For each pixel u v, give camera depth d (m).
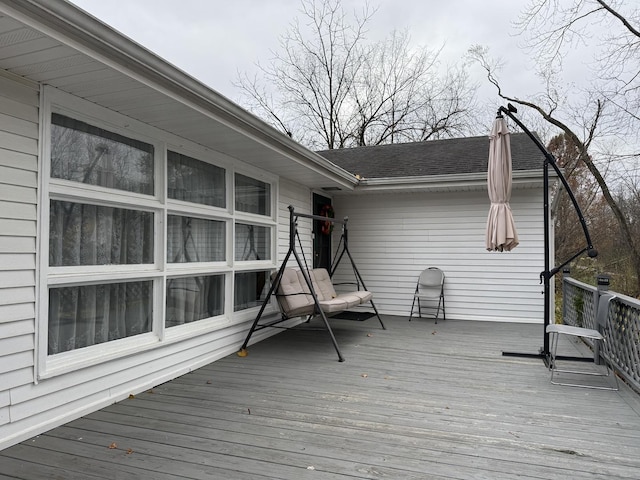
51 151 2.78
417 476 2.12
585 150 11.57
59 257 2.85
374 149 9.82
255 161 5.04
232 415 2.93
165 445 2.46
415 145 9.59
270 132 4.16
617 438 2.58
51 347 2.80
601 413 3.00
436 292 7.15
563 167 12.52
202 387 3.56
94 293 3.13
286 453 2.37
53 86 2.73
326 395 3.35
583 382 3.72
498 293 6.96
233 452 2.38
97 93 2.85
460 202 7.22
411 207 7.50
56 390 2.76
